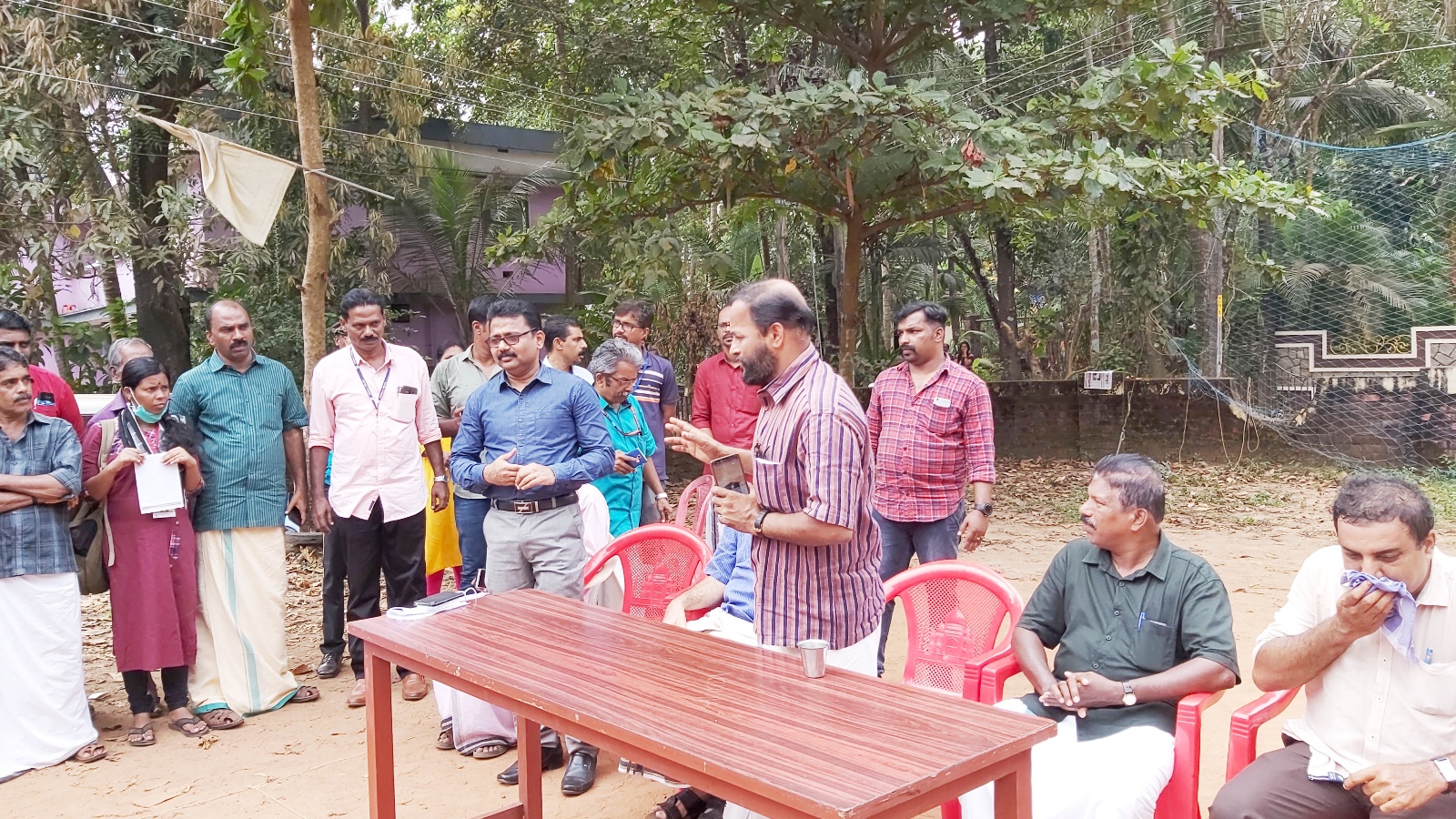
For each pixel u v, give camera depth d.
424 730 4.67
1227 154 13.56
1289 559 8.11
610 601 4.61
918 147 7.91
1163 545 3.21
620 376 5.20
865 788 2.06
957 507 4.88
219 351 4.86
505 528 4.19
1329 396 12.38
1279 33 12.55
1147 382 13.07
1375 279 12.69
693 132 7.31
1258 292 13.38
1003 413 13.75
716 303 12.44
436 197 12.02
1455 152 12.09
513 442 4.21
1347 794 2.76
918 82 7.48
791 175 8.61
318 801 3.95
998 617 3.69
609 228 8.81
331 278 11.05
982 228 14.87
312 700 5.07
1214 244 12.88
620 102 7.73
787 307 2.91
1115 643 3.19
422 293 12.66
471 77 12.69
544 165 13.14
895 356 14.91
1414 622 2.66
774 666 2.87
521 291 13.88
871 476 3.07
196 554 4.77
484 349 5.74
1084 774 2.87
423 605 3.57
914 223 9.55
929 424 4.77
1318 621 2.85
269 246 10.64
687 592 3.97
